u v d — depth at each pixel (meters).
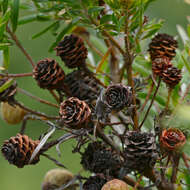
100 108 0.76
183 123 0.78
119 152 0.76
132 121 0.78
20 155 0.77
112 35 0.79
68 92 0.79
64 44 0.80
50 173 0.82
